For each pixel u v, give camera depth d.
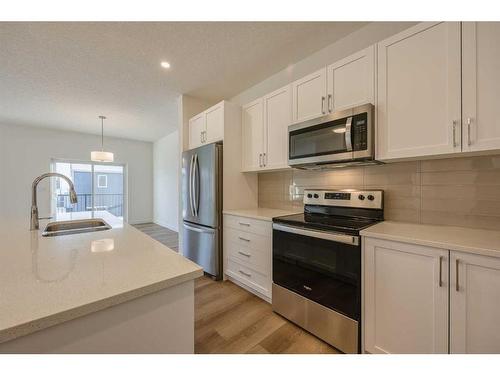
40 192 5.11
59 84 2.91
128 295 0.65
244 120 2.70
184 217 3.08
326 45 2.17
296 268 1.74
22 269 0.79
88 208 5.95
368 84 1.57
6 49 2.16
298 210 2.46
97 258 0.91
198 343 1.55
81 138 5.66
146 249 1.03
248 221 2.25
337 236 1.45
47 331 0.55
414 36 1.37
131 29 1.90
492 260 0.96
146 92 3.18
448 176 1.50
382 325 1.29
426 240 1.13
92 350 0.62
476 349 1.00
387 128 1.48
